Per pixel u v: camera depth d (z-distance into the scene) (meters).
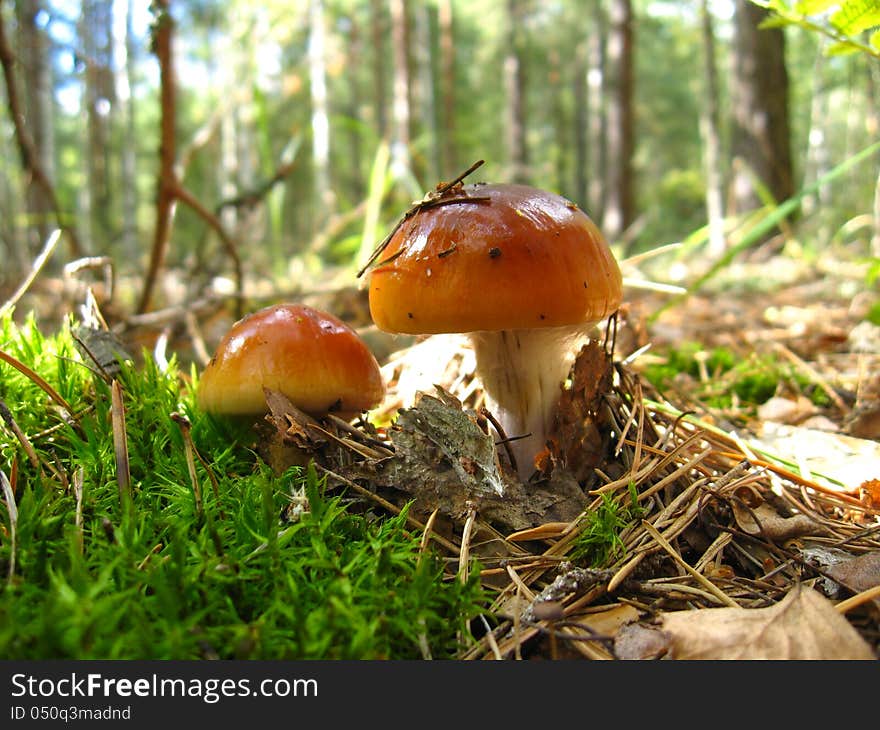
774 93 0.84
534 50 2.60
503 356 0.17
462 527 0.15
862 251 0.74
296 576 0.12
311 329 0.17
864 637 0.12
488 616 0.13
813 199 1.03
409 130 1.50
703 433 0.18
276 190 0.44
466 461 0.15
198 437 0.17
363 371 0.17
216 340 0.33
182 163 0.39
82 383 0.18
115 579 0.11
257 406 0.16
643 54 2.73
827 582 0.14
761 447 0.21
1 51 0.27
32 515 0.12
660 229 2.51
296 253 0.95
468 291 0.14
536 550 0.15
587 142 3.18
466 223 0.15
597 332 0.20
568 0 2.54
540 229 0.15
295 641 0.11
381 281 0.16
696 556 0.15
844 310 0.45
